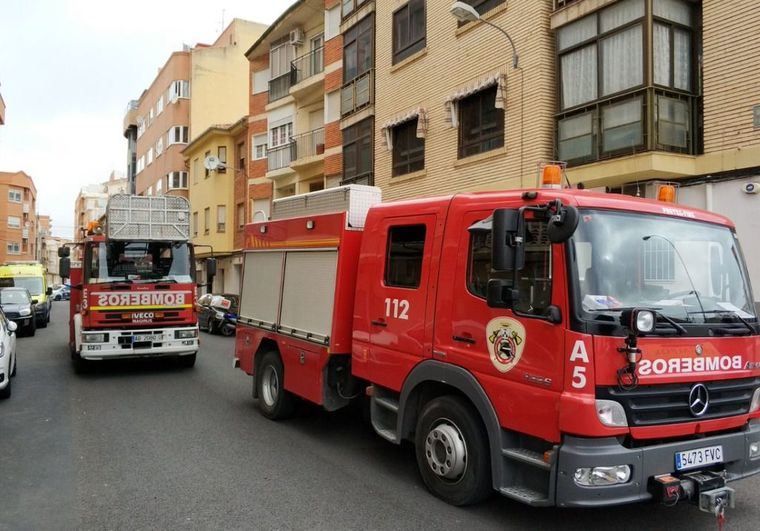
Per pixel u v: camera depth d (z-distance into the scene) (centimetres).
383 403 543
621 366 371
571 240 387
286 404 726
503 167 1340
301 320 671
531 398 394
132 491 499
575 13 1177
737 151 962
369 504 469
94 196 9881
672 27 1065
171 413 789
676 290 418
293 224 709
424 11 1639
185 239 1121
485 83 1377
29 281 2352
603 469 360
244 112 4044
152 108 4656
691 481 383
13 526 428
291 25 2562
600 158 1119
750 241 938
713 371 406
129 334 1055
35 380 1036
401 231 538
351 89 2016
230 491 499
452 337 466
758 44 938
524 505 469
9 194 7569
